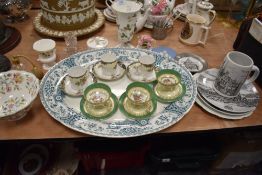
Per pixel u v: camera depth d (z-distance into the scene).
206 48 0.97
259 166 1.17
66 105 0.70
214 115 0.72
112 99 0.72
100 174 1.10
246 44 0.84
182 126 0.68
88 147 0.95
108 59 0.78
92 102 0.68
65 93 0.72
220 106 0.71
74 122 0.65
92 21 1.00
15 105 0.69
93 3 0.96
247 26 0.87
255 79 0.78
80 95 0.73
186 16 1.00
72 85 0.74
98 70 0.81
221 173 1.13
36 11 1.09
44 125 0.66
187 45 0.98
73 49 0.89
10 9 0.97
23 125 0.65
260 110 0.74
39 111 0.69
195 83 0.77
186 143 0.97
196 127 0.68
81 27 0.96
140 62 0.78
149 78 0.79
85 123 0.65
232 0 1.12
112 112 0.69
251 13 1.00
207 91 0.75
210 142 0.98
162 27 0.97
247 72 0.68
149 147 0.97
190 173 1.10
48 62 0.81
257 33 0.78
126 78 0.81
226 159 1.04
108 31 1.02
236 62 0.73
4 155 0.96
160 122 0.67
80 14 0.92
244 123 0.70
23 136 0.63
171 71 0.77
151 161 1.03
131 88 0.73
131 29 0.89
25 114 0.67
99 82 0.77
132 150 0.96
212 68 0.86
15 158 0.95
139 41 0.94
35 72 0.76
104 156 0.97
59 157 0.96
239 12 1.12
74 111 0.69
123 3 0.85
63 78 0.77
